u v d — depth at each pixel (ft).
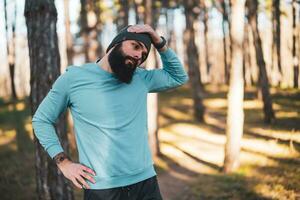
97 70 7.82
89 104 7.70
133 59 7.65
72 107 7.98
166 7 104.32
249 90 95.20
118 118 7.72
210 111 75.20
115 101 7.73
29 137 55.16
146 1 43.06
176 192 28.55
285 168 28.02
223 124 61.52
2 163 39.86
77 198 28.32
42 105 8.02
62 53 121.90
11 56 59.93
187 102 86.12
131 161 7.75
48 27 19.34
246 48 95.09
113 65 7.67
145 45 7.73
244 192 23.84
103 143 7.71
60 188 19.75
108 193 7.68
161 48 8.60
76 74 7.84
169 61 8.73
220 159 39.01
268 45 134.21
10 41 59.88
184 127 60.64
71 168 7.70
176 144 48.44
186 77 9.04
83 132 7.82
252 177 27.20
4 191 30.68
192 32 64.39
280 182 24.03
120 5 81.61
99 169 7.72
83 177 7.75
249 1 54.75
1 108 84.53
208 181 28.86
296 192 21.66
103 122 7.70
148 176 8.00
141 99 8.07
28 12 19.36
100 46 86.74
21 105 86.02
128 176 7.74
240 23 31.35
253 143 40.32
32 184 32.78
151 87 8.69
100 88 7.73
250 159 33.17
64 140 19.61
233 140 31.65
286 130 46.16
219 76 170.30
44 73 19.22
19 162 40.50
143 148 7.98
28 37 19.60
